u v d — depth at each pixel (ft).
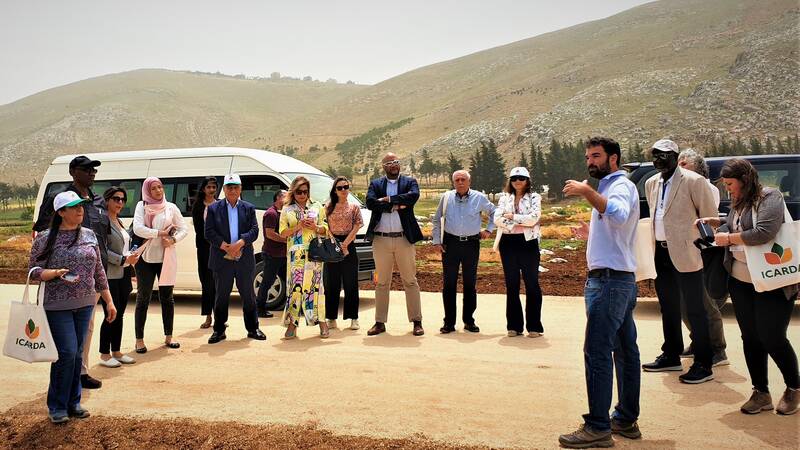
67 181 39.40
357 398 17.44
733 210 16.70
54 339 16.35
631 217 14.47
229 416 16.16
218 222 25.82
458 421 15.52
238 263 26.02
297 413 16.25
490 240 79.46
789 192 28.66
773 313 15.56
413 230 26.30
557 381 18.99
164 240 24.49
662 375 19.83
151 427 15.51
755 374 16.07
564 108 644.69
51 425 16.01
